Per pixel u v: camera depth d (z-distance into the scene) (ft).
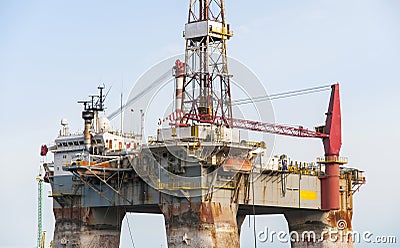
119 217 479.82
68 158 475.72
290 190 475.31
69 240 472.03
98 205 461.78
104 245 470.39
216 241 417.49
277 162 463.83
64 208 476.13
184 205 422.00
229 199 430.61
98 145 465.47
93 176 449.06
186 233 419.95
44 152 484.33
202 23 441.27
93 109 484.33
